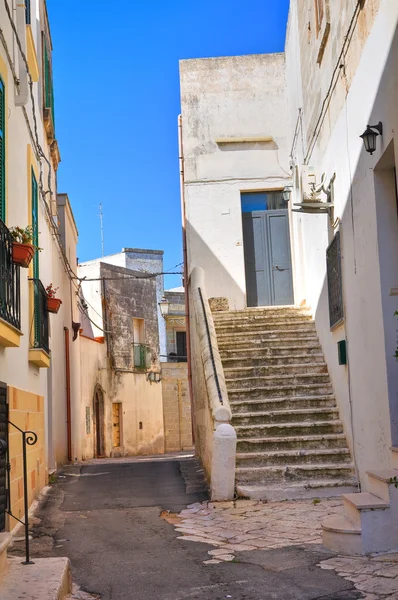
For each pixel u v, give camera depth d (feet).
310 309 42.70
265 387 35.53
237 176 47.96
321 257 36.94
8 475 22.20
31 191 31.71
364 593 15.16
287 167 48.03
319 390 35.22
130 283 92.73
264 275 47.60
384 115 22.50
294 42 43.16
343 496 20.71
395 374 23.58
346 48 27.61
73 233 64.39
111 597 16.01
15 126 26.91
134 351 91.25
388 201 24.31
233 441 28.40
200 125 48.52
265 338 40.60
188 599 15.52
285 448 31.24
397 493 18.92
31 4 36.58
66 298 54.90
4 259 21.57
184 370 102.32
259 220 48.21
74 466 46.37
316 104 35.27
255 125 48.47
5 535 15.87
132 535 22.93
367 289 25.99
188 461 41.50
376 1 22.97
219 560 18.92
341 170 29.91
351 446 30.30
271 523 23.57
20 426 26.32
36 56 35.35
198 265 47.14
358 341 28.02
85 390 73.46
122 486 33.71
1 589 13.89
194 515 25.89
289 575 17.01
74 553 20.68
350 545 18.84
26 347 28.66
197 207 47.75
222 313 44.52
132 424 88.69
